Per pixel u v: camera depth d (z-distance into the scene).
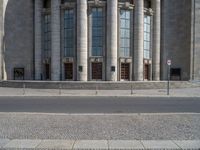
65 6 38.62
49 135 9.47
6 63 44.62
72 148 7.85
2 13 43.72
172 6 44.19
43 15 42.03
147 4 42.06
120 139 8.93
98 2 37.69
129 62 39.16
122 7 38.56
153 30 41.94
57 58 38.97
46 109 16.30
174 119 12.59
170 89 32.28
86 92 27.83
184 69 43.56
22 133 9.77
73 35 38.66
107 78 37.75
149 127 10.81
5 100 21.34
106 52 38.09
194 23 42.50
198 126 11.03
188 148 7.88
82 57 37.28
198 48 42.72
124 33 39.00
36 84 32.41
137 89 31.33
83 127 10.79
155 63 41.97
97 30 38.44
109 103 19.42
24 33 45.12
